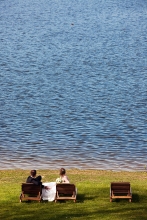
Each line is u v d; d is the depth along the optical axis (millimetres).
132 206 44906
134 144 78938
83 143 79062
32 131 86688
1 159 69688
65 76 145250
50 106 106938
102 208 44250
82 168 65625
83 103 109938
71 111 102562
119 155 72688
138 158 71188
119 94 119938
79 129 88188
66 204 45375
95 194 48344
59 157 71000
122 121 94500
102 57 180000
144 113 101438
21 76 144375
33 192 46094
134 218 41500
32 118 96312
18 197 47125
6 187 50906
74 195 46156
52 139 81375
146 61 172000
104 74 148250
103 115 99312
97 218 41375
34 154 72625
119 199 46781
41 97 116125
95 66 162250
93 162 68688
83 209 43938
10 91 122750
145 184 52812
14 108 104875
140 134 85250
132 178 57312
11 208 44250
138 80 138750
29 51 191750
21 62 168625
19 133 85312
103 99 114312
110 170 64062
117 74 148375
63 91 123375
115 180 55438
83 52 190500
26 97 116000
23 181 54906
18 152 73562
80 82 135625
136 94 120312
